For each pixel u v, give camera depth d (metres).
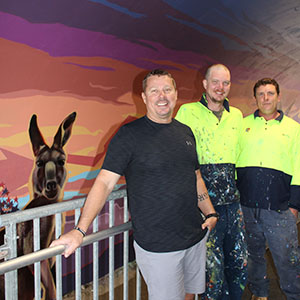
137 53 3.06
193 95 4.09
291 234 2.46
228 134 2.26
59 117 2.69
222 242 2.25
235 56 4.28
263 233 2.59
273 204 2.44
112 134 3.23
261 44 4.44
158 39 3.10
